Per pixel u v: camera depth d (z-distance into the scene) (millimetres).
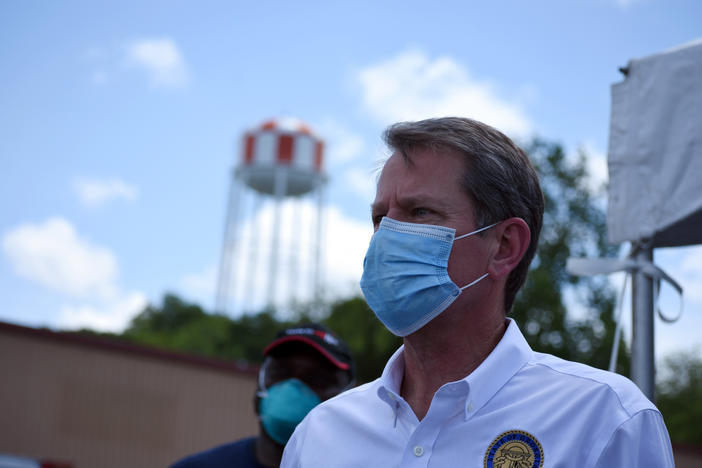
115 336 36125
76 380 19125
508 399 1833
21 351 18938
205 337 37812
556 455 1698
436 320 1935
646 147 3098
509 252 1992
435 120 2033
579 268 3174
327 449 1981
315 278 42375
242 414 19812
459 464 1758
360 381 30594
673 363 30438
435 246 1934
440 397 1815
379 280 1974
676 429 27250
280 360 3523
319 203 42875
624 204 3145
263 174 41531
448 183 1962
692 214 2910
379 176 2145
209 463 3479
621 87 3234
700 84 2988
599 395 1756
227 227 42844
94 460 18797
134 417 19234
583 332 21609
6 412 18562
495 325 1996
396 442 1890
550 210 24141
